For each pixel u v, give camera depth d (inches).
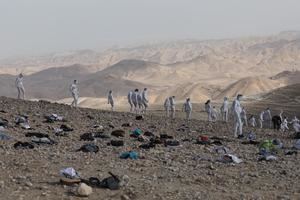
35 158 833.5
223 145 1218.6
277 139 1419.8
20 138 1093.1
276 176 800.9
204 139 1253.1
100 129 1371.8
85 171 759.1
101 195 627.5
